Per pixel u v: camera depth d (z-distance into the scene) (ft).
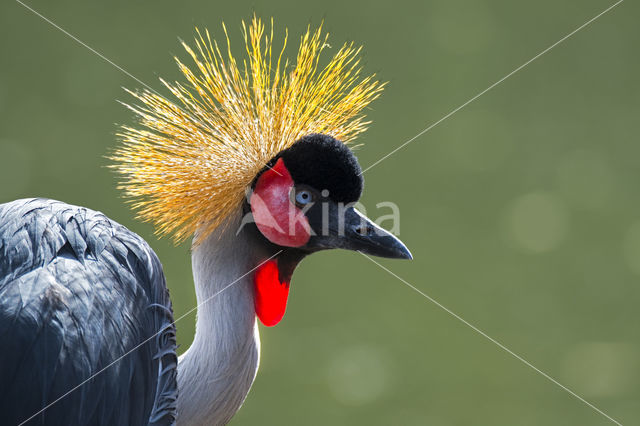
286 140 14.74
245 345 14.06
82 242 12.51
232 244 14.33
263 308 14.74
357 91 15.89
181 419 13.67
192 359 13.93
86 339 11.53
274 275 14.70
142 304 12.76
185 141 14.75
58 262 12.03
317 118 15.52
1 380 10.93
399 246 14.40
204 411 13.78
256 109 15.11
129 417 11.97
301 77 15.67
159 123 14.94
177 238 14.56
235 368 13.94
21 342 11.07
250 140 14.49
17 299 11.34
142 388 12.28
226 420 14.12
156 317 13.02
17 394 10.94
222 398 13.89
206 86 15.24
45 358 11.15
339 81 15.87
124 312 12.27
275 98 15.12
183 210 14.37
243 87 15.17
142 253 13.32
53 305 11.46
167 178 14.47
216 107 15.39
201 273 14.25
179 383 13.74
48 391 11.09
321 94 15.58
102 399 11.55
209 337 13.91
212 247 14.26
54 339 11.26
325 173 14.08
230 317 13.97
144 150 14.85
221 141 14.74
